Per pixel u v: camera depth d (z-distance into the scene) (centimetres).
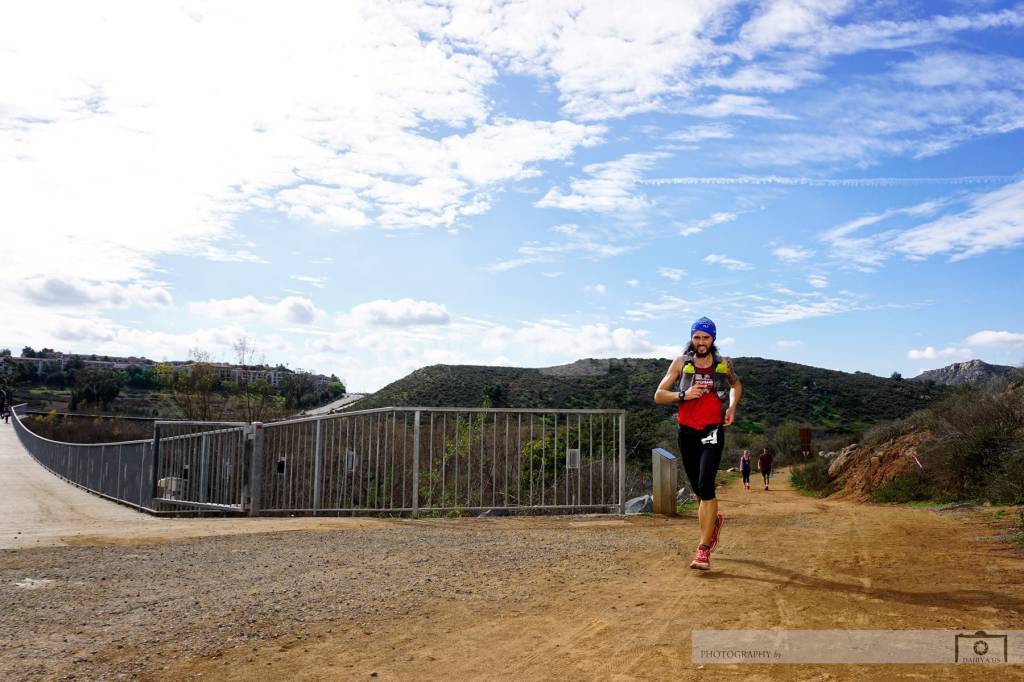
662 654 313
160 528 850
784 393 6631
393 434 1023
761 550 588
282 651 333
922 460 1533
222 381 3947
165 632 367
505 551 609
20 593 464
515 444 1196
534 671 299
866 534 688
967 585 424
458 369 6669
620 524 863
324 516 1138
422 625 374
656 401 534
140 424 6500
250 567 552
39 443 4269
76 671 307
